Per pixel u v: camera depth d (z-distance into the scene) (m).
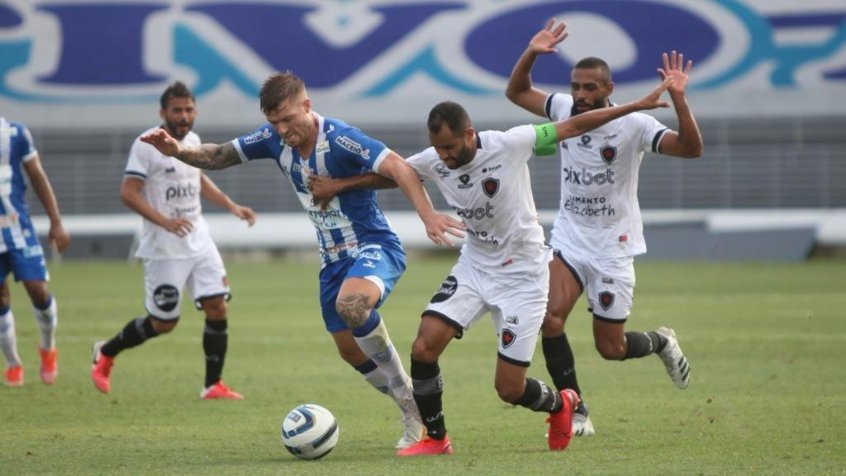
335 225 26.53
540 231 25.47
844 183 98.69
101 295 69.50
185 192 36.09
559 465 23.69
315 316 58.41
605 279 29.72
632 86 101.56
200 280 35.53
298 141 25.33
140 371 41.41
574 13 101.62
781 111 101.62
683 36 101.56
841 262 90.81
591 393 35.34
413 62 103.25
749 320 54.44
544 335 29.14
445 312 25.12
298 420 24.66
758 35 101.44
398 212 100.50
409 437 26.55
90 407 33.31
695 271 83.38
